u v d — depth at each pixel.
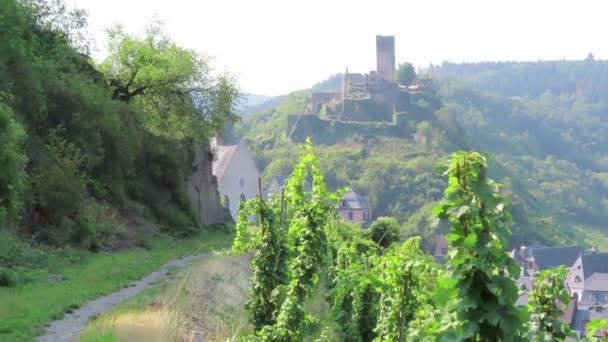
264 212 13.12
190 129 51.25
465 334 5.39
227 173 81.00
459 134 166.75
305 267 12.70
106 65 49.09
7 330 15.42
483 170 5.51
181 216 45.78
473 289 5.45
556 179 158.00
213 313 17.64
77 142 35.91
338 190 13.22
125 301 18.45
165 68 49.38
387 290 10.65
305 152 13.12
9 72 31.59
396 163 123.44
